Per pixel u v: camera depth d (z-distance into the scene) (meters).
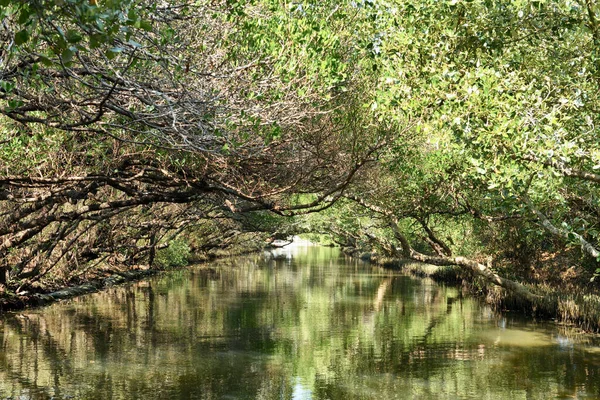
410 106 13.84
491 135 12.34
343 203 31.52
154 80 10.66
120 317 23.48
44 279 29.36
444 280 40.81
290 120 15.74
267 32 13.34
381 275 45.44
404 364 16.89
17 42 4.77
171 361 16.59
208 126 11.66
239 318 23.95
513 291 26.48
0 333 19.84
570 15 13.12
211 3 11.37
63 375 14.88
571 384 14.94
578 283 28.83
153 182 18.69
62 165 17.86
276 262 60.78
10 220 19.48
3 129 14.77
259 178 21.02
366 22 15.78
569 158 12.25
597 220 16.84
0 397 12.97
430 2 13.56
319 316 24.84
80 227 30.31
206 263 55.19
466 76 12.77
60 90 11.71
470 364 16.94
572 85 13.65
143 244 42.66
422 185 26.36
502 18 13.25
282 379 15.09
